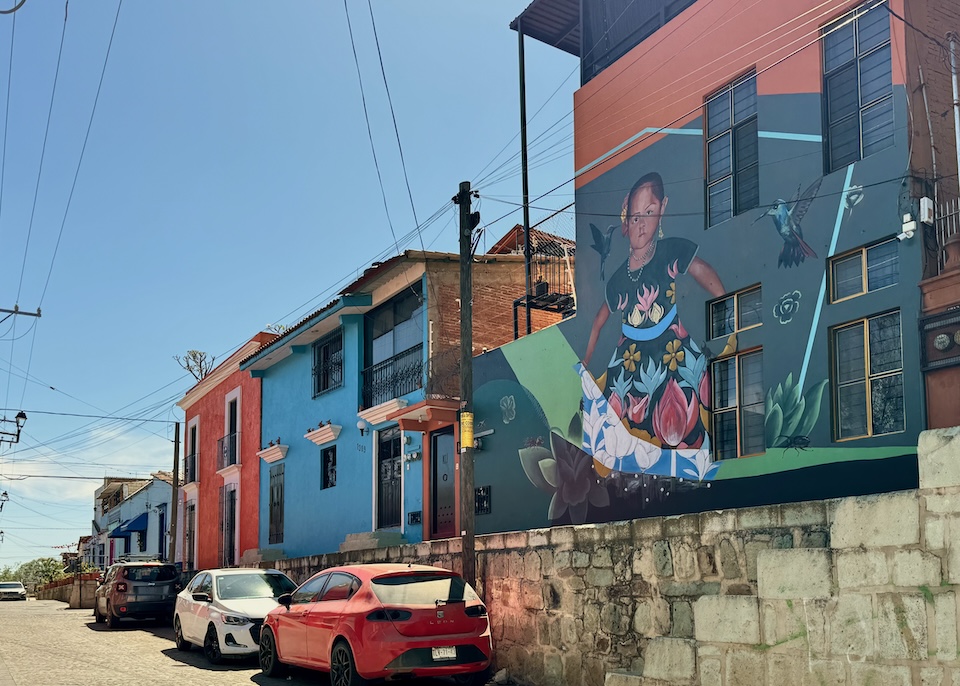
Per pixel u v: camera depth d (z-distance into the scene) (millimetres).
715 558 9172
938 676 6539
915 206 10195
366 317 21484
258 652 13992
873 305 10555
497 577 12219
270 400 26000
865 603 7086
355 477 20859
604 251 14766
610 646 10305
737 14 12812
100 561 57750
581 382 14898
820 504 8227
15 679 12219
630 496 13656
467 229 13750
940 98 10664
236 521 27547
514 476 16203
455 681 11641
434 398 17406
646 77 14305
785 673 7633
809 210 11445
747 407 12094
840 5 11406
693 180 13242
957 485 6605
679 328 13141
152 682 12125
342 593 11805
